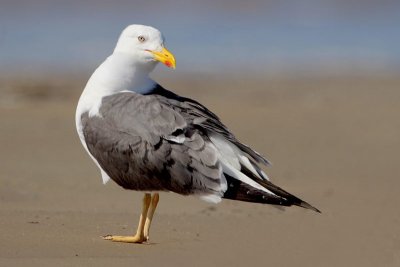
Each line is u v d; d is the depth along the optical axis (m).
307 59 32.72
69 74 29.28
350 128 21.70
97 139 11.22
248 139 20.31
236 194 10.46
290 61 32.31
